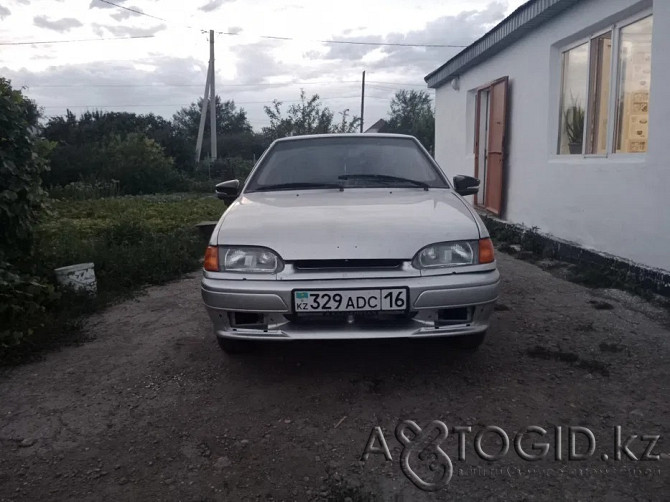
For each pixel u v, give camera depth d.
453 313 3.13
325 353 3.71
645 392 3.07
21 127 4.64
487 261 3.13
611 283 5.09
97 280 5.64
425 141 28.05
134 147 22.03
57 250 6.31
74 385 3.39
